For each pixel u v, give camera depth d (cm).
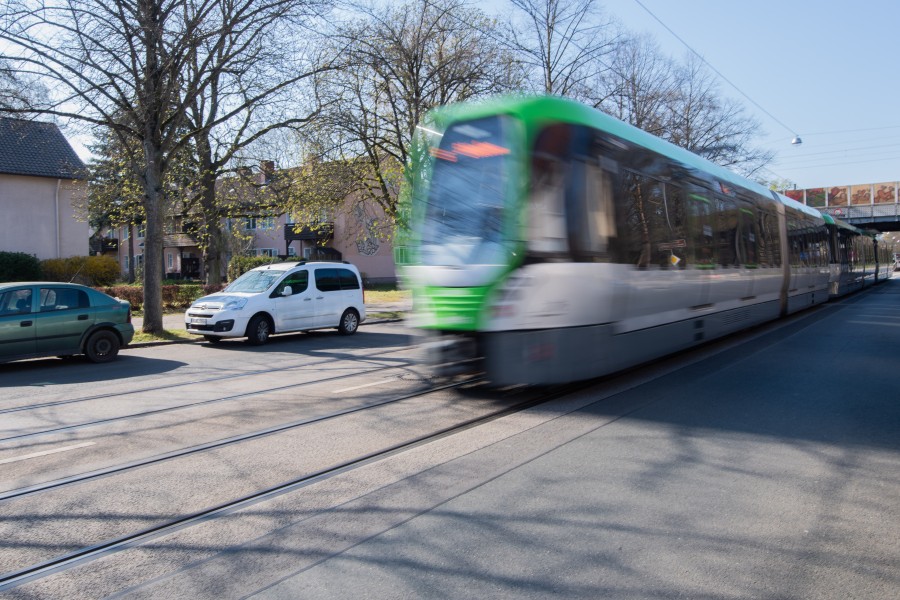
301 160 2378
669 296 899
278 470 521
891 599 319
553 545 376
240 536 398
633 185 823
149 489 483
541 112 721
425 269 755
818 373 899
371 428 644
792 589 328
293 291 1528
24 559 374
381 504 443
